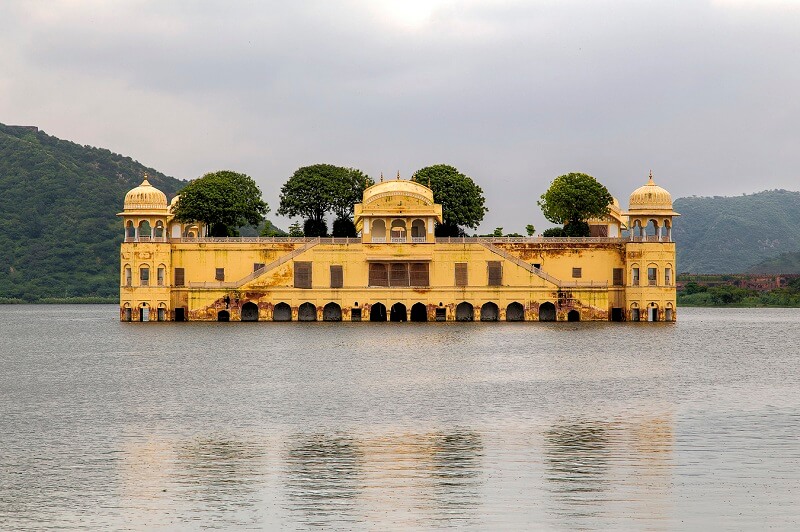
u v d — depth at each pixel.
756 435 67.00
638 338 139.38
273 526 48.34
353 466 58.56
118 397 84.81
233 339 135.62
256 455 61.34
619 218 194.25
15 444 64.94
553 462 59.41
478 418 73.44
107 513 50.41
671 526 48.09
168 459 60.50
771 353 125.31
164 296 167.75
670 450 62.44
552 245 169.88
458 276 164.38
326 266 164.38
